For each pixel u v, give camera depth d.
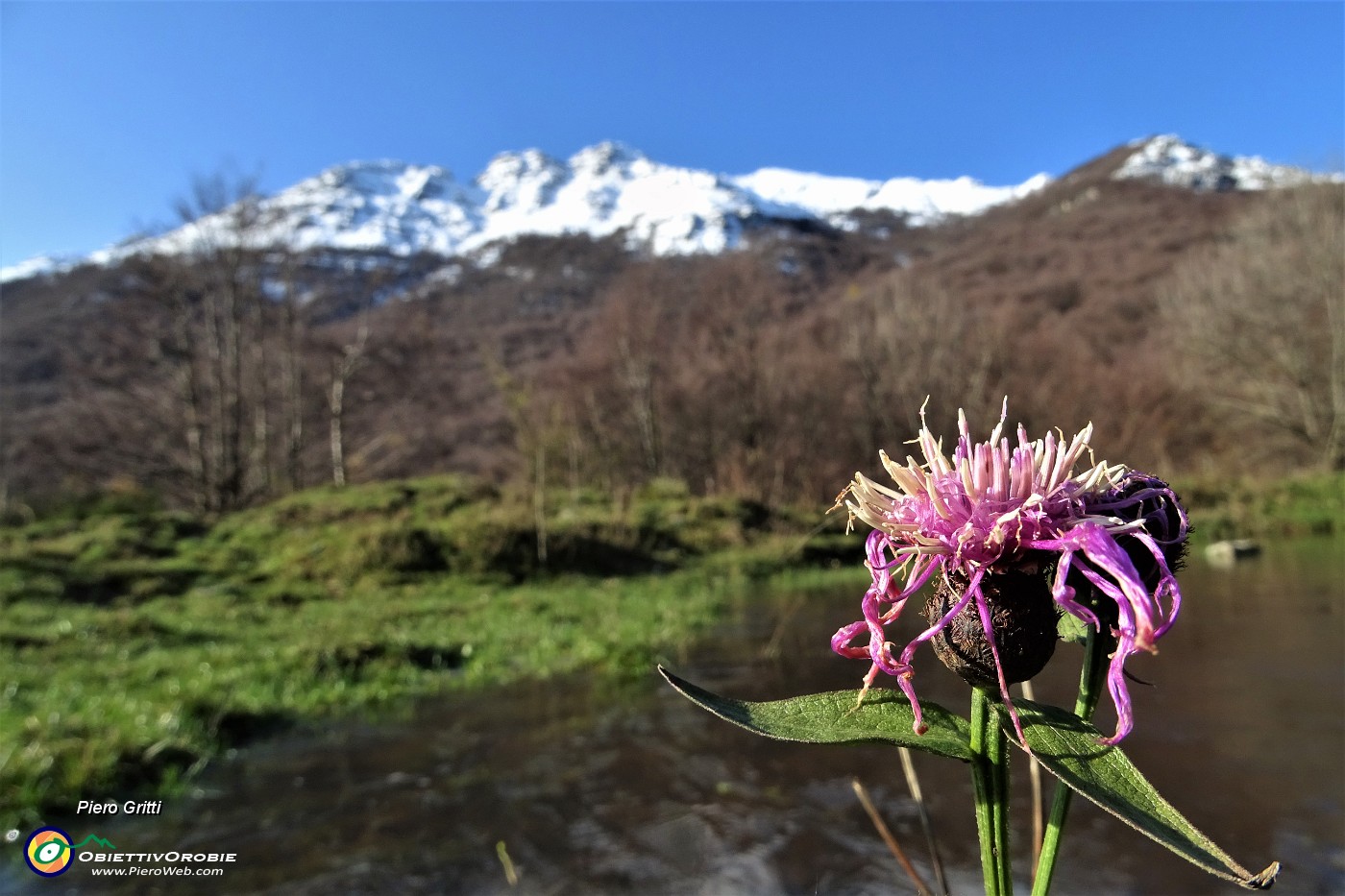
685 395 28.53
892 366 26.73
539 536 13.33
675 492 18.09
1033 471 0.97
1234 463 25.33
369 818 4.31
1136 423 25.70
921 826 3.88
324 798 4.60
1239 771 4.13
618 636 8.44
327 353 30.56
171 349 26.17
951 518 0.97
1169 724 4.90
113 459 25.75
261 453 28.05
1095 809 3.97
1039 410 25.08
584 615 9.95
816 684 6.42
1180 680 5.89
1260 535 15.72
